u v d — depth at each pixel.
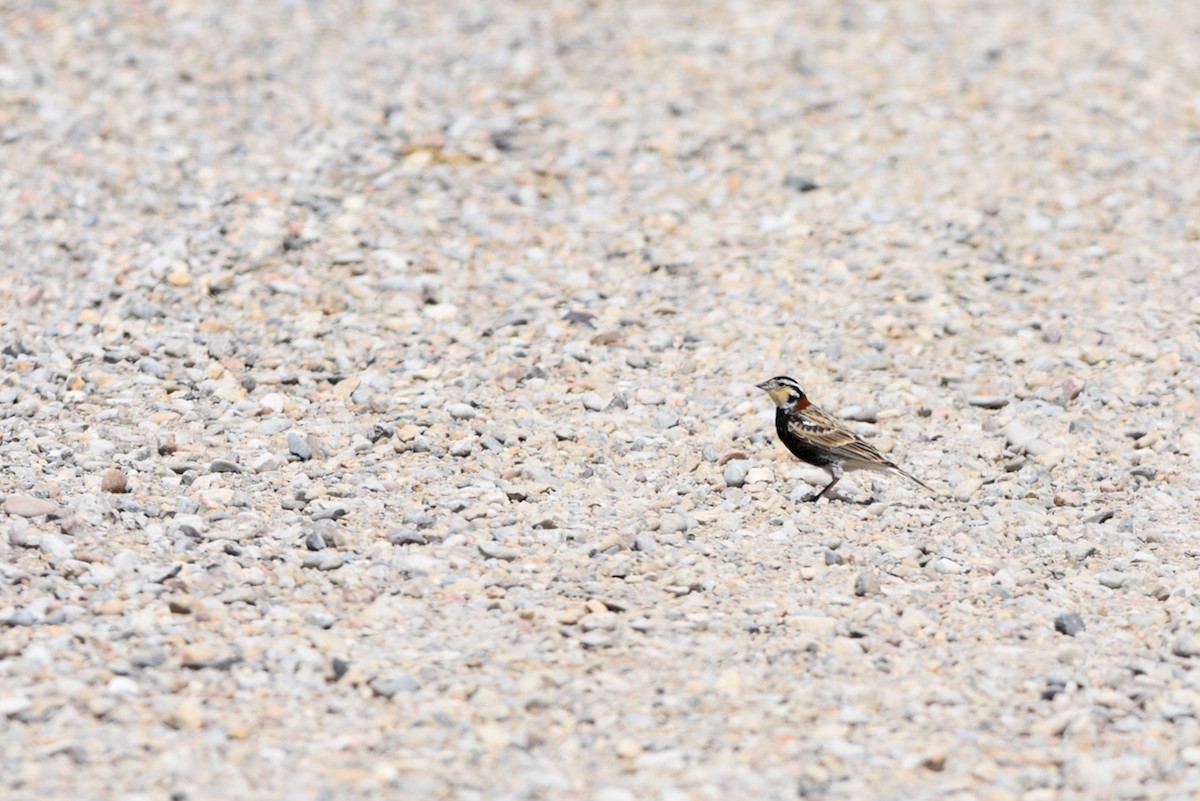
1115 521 13.39
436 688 10.06
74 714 9.52
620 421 15.12
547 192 20.62
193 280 17.80
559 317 17.41
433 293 17.81
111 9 25.83
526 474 13.80
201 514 12.64
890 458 14.68
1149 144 22.44
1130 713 10.12
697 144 21.95
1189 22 28.39
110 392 15.33
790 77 24.50
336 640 10.62
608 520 12.97
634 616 11.18
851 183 21.11
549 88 23.55
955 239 19.45
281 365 16.09
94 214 19.41
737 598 11.58
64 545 11.72
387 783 8.91
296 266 18.23
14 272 18.00
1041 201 20.50
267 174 20.64
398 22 26.23
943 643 11.02
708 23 26.78
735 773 9.15
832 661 10.66
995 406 15.66
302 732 9.47
